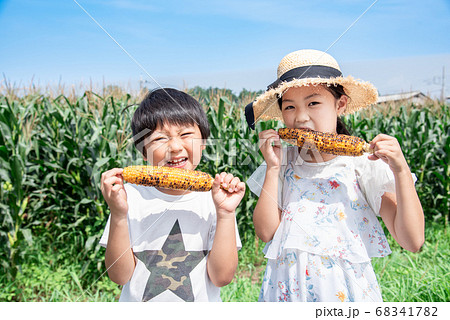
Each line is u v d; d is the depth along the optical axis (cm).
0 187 376
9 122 390
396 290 320
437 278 312
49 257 407
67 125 459
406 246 163
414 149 555
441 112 630
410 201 154
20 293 347
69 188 450
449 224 570
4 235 368
